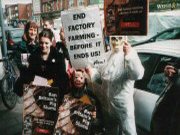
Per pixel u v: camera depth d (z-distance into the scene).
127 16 3.50
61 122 3.51
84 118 3.46
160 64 3.88
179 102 3.52
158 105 3.72
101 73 3.71
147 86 3.96
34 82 3.76
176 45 3.95
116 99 3.72
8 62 6.00
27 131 3.71
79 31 3.64
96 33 3.60
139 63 3.43
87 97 3.47
